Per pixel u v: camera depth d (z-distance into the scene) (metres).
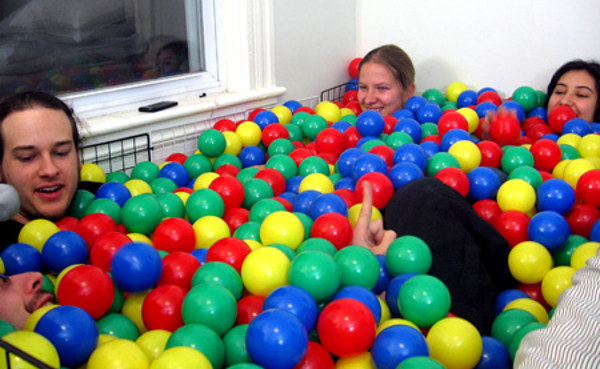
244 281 1.56
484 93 3.25
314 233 1.82
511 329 1.48
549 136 2.82
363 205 1.92
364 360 1.30
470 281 1.67
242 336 1.34
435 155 2.44
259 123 2.94
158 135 2.67
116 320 1.44
